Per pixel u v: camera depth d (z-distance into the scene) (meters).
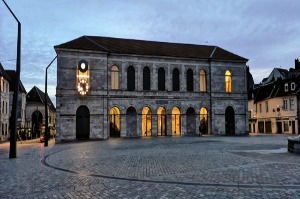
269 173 11.47
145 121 42.75
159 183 10.13
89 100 39.47
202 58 45.53
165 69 43.91
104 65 40.34
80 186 9.88
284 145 24.69
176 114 44.44
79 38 42.94
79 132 39.06
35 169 13.86
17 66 20.28
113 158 17.47
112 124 41.31
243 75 47.84
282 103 56.62
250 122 70.00
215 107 45.81
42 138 42.28
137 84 42.25
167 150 21.75
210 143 28.02
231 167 13.09
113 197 8.34
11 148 19.27
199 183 9.95
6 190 9.45
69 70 38.88
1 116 49.94
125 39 46.91
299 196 8.11
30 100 74.62
